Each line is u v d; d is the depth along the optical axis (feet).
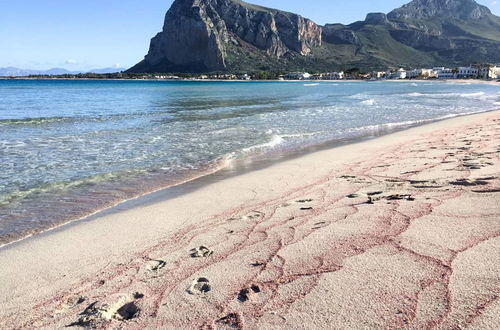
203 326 9.13
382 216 16.08
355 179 25.53
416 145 39.93
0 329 10.11
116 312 10.50
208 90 240.53
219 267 12.51
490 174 22.30
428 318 8.44
